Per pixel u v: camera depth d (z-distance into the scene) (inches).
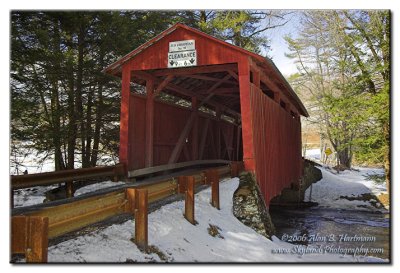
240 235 219.6
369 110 470.3
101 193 246.4
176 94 464.1
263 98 358.3
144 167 347.9
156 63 319.6
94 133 485.1
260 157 325.1
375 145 543.2
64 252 128.6
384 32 487.2
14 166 436.1
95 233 151.3
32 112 417.7
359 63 521.7
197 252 168.7
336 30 616.1
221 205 258.4
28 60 356.8
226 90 439.8
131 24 457.1
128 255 139.9
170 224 185.8
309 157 1546.5
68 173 254.5
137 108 340.8
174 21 619.2
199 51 308.5
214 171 253.3
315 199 636.1
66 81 448.1
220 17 692.1
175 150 399.5
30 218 101.7
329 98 555.8
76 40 458.6
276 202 608.4
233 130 639.8
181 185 211.5
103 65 465.7
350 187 674.2
